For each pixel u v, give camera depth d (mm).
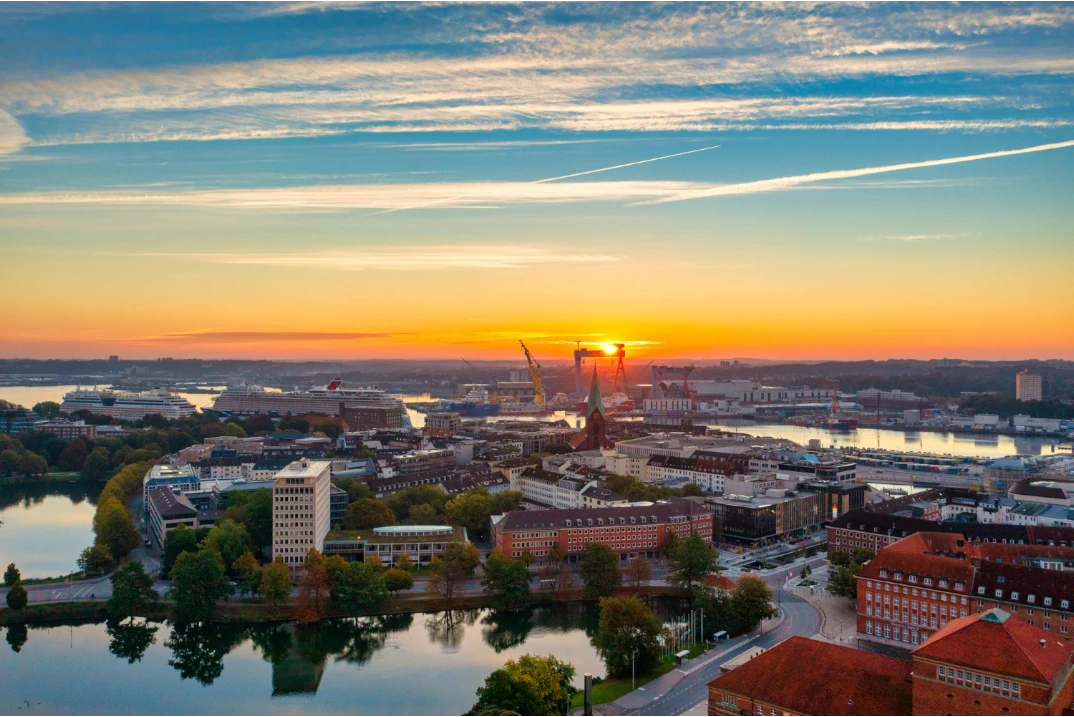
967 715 175875
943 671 178750
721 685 198625
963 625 184750
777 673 195000
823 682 189625
